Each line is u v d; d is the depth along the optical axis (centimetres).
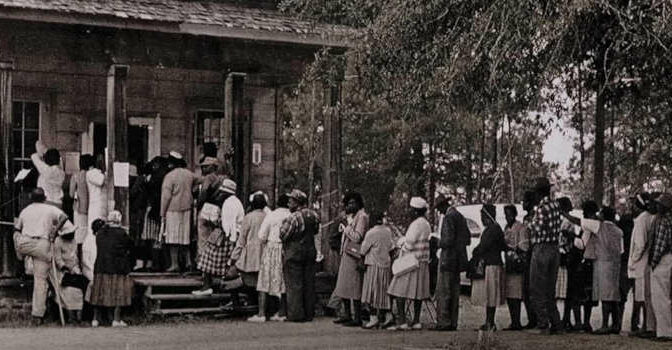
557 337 1502
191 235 1870
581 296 1619
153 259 1859
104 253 1584
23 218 1583
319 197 3938
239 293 1778
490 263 1598
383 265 1638
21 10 1636
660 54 1177
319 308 1878
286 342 1401
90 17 1692
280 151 2227
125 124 1766
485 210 1620
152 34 1797
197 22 1786
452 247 1598
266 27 1847
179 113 2120
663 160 2859
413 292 1602
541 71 1196
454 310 1609
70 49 1733
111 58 1761
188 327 1588
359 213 1689
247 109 2175
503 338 1485
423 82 1316
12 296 1661
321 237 1944
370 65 1362
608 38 1198
